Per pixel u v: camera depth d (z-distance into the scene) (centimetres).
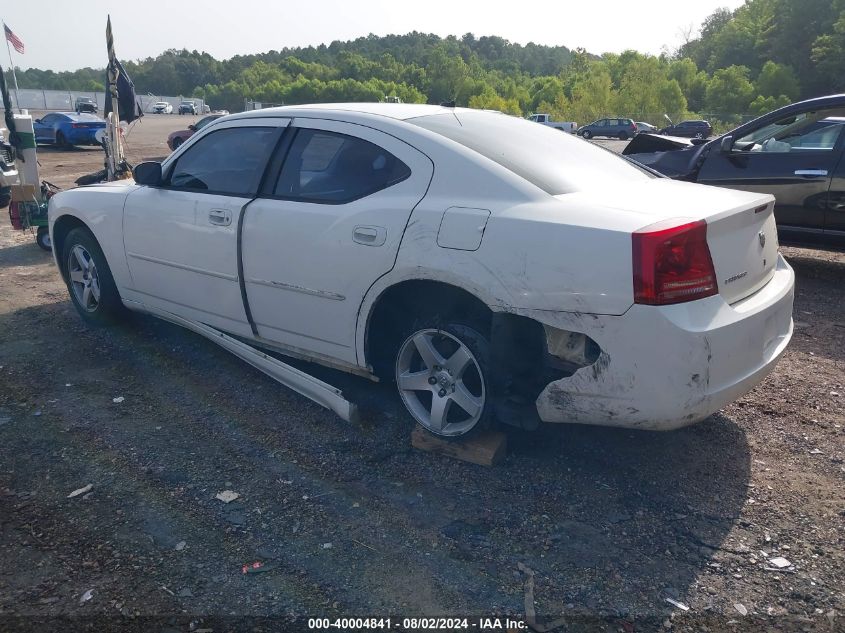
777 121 712
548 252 290
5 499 306
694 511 305
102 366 453
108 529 286
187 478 325
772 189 707
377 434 370
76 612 241
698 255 281
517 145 359
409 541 282
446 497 314
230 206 397
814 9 8025
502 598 252
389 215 332
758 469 340
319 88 10694
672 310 276
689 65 8669
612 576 263
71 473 328
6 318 545
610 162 388
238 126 416
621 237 277
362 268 340
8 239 857
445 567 267
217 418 386
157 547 276
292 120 393
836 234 685
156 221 440
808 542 285
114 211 470
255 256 386
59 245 534
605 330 282
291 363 450
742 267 309
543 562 271
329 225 352
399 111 379
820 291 668
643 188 346
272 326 395
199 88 13462
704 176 748
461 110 400
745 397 420
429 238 317
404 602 249
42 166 1833
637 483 327
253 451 351
